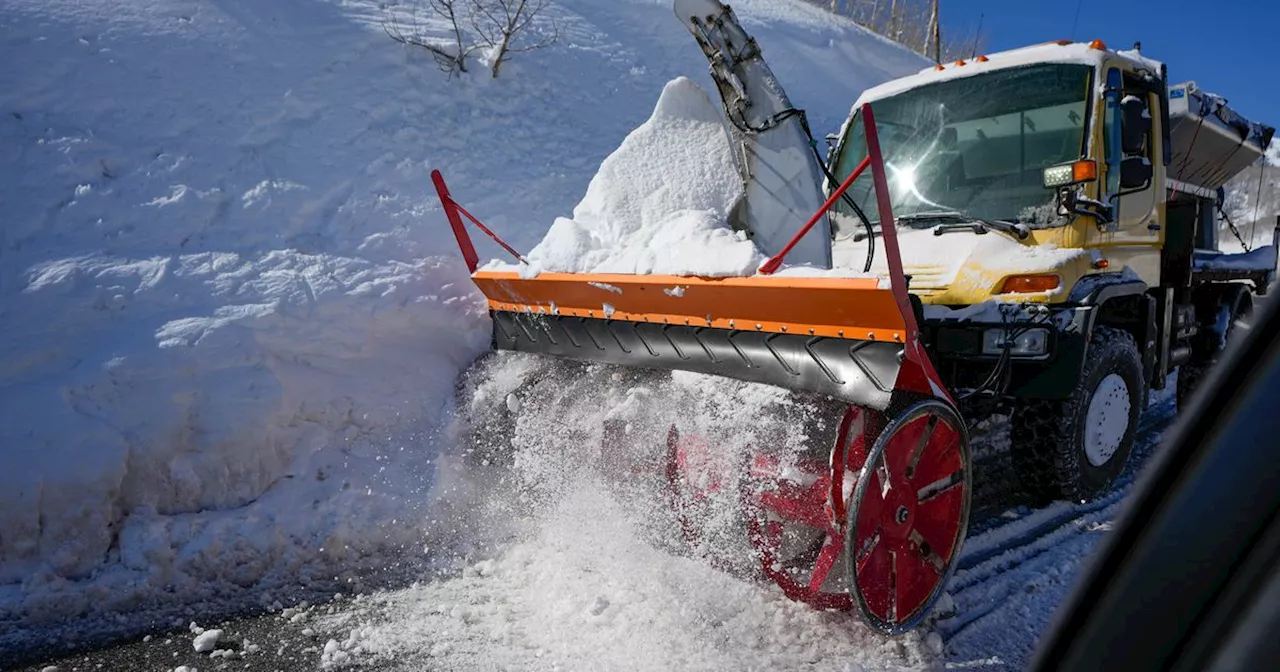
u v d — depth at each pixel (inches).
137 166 193.5
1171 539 41.0
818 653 106.6
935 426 110.0
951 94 171.8
